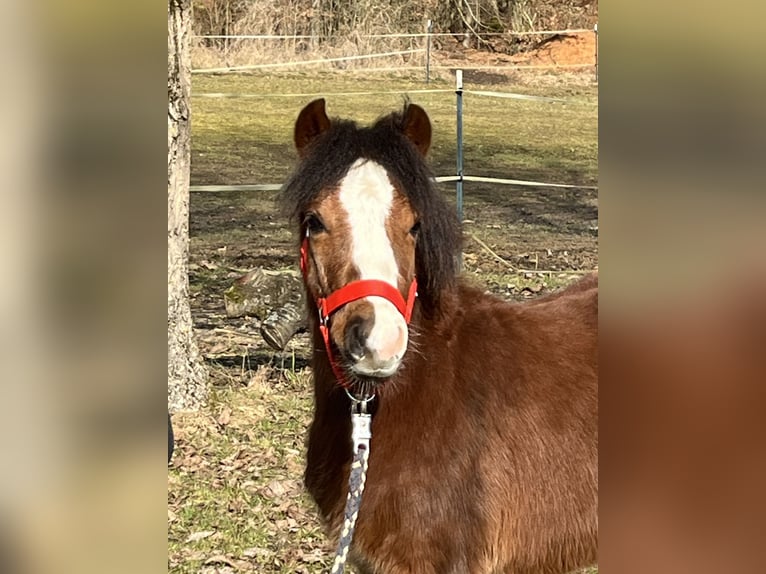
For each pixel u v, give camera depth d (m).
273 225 8.41
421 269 2.59
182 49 5.33
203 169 9.62
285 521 4.23
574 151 10.97
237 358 6.10
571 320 3.06
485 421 2.73
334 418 2.72
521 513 2.77
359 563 2.78
